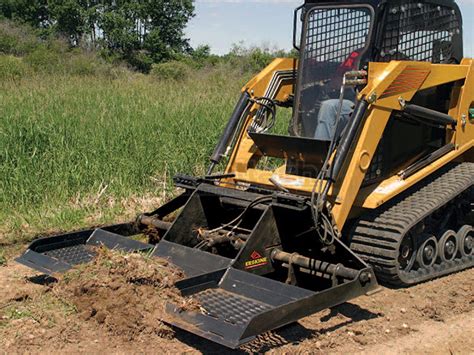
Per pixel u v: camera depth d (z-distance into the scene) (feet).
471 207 21.84
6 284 18.66
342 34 19.34
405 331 16.60
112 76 72.69
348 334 16.24
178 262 17.28
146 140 31.81
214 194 18.85
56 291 16.93
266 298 15.37
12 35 97.30
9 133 29.84
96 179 28.53
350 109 18.83
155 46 129.80
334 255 17.54
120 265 16.24
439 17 21.13
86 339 15.20
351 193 17.74
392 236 18.34
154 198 28.14
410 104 19.43
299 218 17.85
